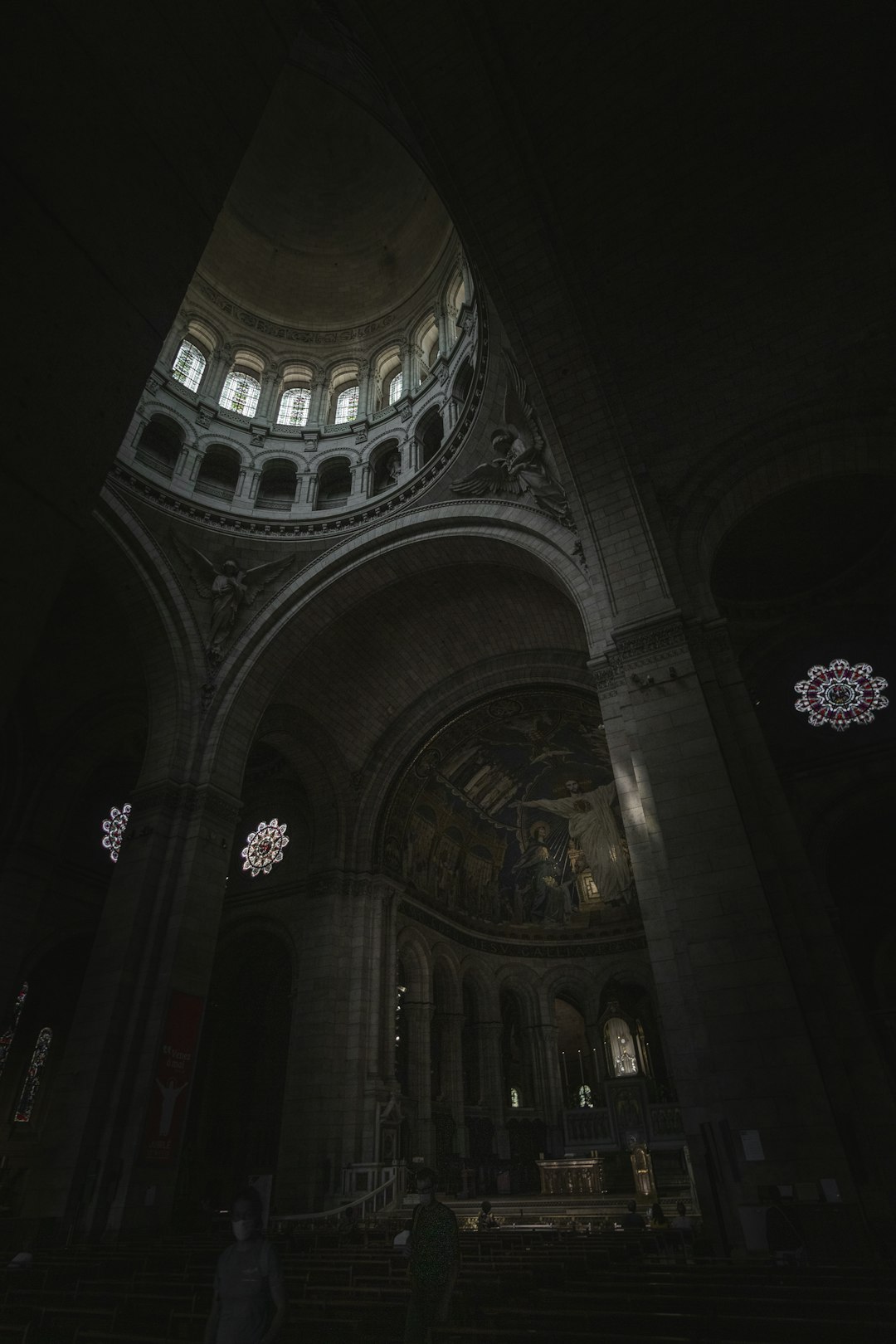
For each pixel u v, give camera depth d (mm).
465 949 30750
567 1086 34719
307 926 26031
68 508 4348
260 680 22688
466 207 15250
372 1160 21938
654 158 14242
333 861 26594
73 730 25203
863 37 12438
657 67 13367
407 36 13516
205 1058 27547
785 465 15969
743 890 11859
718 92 13438
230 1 5984
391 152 27453
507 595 24859
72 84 4676
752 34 12812
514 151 14445
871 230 14172
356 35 13977
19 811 24094
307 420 28219
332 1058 23312
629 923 32625
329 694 26500
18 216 4262
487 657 27141
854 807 19500
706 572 15820
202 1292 7152
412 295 28703
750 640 21875
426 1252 4973
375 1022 24250
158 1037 16844
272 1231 15508
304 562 24109
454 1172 25797
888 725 19984
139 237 5055
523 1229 15062
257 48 6195
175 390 25359
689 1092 12203
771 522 19766
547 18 13172
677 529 16250
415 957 27766
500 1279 7191
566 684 25812
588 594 17562
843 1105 10406
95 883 25969
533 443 19750
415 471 24141
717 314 15516
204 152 5637
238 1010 28891
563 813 32688
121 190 4949
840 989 11430
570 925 33312
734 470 16203
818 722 20688
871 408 14922
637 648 15016
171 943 18125
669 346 15938
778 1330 4391
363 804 27531
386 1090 23344
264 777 30609
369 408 27859
